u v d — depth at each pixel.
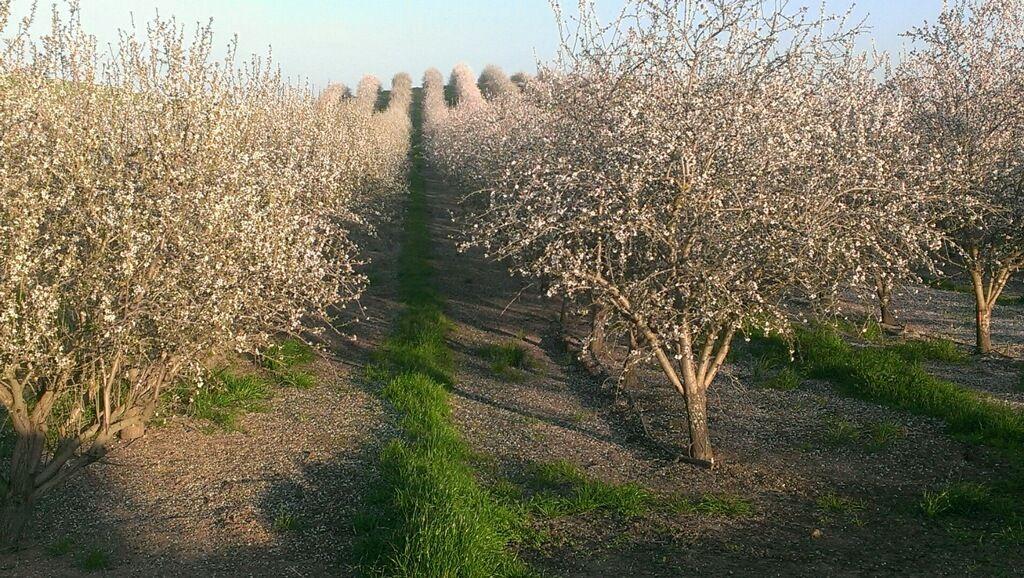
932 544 6.13
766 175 7.06
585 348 8.12
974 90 11.77
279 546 6.23
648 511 6.98
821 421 9.45
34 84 6.54
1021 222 10.79
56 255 5.53
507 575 5.63
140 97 8.21
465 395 10.82
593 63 8.45
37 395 6.17
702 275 6.93
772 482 7.71
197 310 5.88
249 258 6.48
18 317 5.23
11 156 5.57
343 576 5.71
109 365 6.31
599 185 6.97
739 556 6.00
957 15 12.12
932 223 9.82
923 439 8.66
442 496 6.41
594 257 7.60
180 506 7.01
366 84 65.81
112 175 6.11
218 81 9.11
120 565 5.86
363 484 7.52
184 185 6.07
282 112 15.54
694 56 7.39
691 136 6.75
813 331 12.41
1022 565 5.66
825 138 7.63
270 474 7.78
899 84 12.95
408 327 13.89
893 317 14.19
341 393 10.55
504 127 15.66
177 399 7.64
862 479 7.70
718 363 8.30
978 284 12.12
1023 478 7.34
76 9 8.30
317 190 10.16
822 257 7.02
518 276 18.59
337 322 14.41
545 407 10.33
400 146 33.34
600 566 5.85
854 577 5.58
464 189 22.64
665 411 9.93
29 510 6.07
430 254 21.75
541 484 7.66
